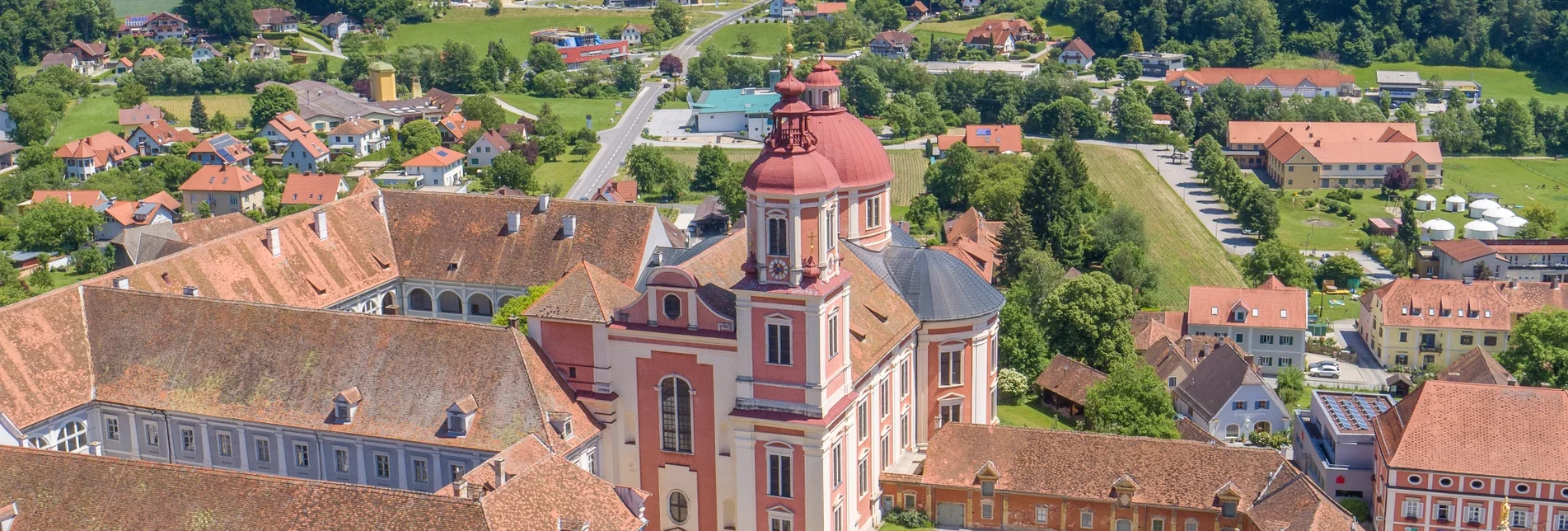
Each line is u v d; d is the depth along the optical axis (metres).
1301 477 119.75
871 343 123.06
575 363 120.19
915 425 136.50
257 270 154.62
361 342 122.38
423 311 172.00
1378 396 159.88
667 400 118.62
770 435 113.94
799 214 107.69
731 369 115.25
